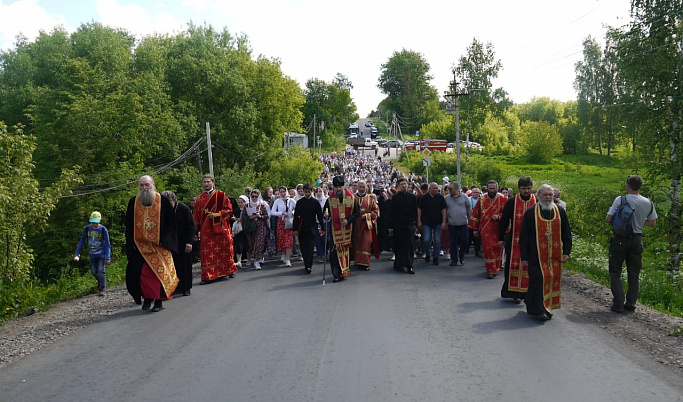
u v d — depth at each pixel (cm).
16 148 1430
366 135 12838
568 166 5778
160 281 843
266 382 503
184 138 3978
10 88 4603
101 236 1155
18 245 1425
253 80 5000
